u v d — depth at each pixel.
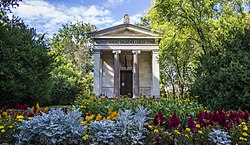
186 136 4.15
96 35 25.55
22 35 14.17
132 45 25.67
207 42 17.89
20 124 4.20
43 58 14.30
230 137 4.15
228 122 4.82
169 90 29.98
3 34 13.15
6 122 4.37
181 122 6.04
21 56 13.20
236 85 8.95
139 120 4.16
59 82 26.77
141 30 25.48
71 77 28.27
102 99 8.03
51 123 3.79
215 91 9.34
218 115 4.85
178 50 22.19
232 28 11.53
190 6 19.14
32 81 13.20
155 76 25.03
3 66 12.34
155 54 25.39
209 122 4.63
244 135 4.16
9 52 12.61
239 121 4.87
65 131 3.77
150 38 25.33
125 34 25.56
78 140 3.84
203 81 10.08
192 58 22.11
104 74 27.86
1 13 13.58
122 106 7.09
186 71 23.81
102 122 4.16
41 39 16.08
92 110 6.86
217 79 9.47
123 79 28.12
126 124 4.02
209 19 18.45
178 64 24.84
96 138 3.92
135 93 25.00
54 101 25.67
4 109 6.20
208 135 4.07
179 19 19.83
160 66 26.67
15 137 3.97
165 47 21.67
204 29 18.81
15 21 14.98
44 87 14.32
